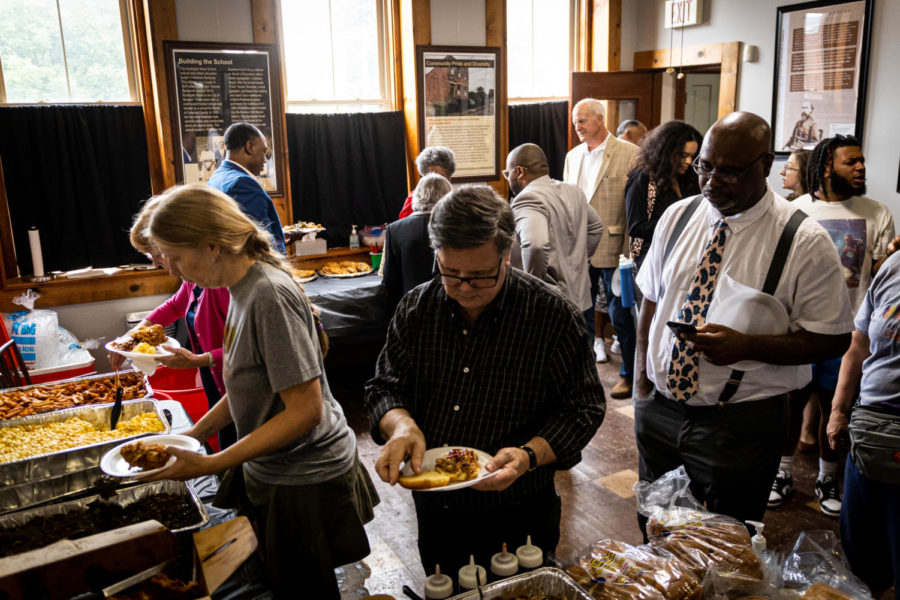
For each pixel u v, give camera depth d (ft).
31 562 3.92
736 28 16.79
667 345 6.40
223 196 4.91
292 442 5.13
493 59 16.81
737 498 6.15
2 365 8.77
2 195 12.64
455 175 17.06
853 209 10.12
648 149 11.73
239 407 5.13
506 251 4.48
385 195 16.43
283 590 5.35
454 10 16.16
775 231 5.84
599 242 13.62
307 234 14.60
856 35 14.43
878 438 5.66
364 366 15.40
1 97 12.76
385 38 16.29
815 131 15.56
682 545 5.02
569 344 4.96
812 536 5.16
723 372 5.98
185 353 7.44
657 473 6.84
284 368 4.73
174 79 13.44
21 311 12.42
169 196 4.73
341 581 7.99
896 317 5.72
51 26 12.96
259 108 14.35
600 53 18.78
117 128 13.44
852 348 6.66
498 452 4.78
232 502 5.88
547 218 10.80
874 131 14.51
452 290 4.62
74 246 13.35
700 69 18.38
